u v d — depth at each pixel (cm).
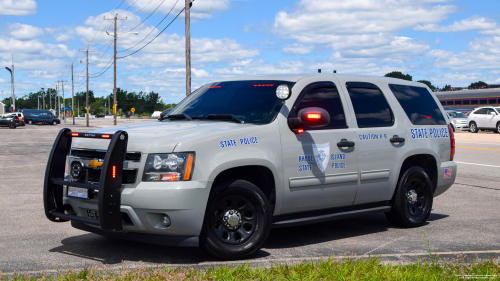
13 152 1975
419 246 552
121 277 396
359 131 591
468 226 664
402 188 636
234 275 409
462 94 5603
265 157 504
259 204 495
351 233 619
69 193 501
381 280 396
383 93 647
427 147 667
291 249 536
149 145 462
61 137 512
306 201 544
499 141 2403
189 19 2575
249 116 539
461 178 1145
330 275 408
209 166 466
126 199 456
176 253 509
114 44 5388
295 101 549
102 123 8406
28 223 657
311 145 543
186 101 624
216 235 478
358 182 586
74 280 398
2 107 11525
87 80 6681
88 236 585
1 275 418
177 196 448
